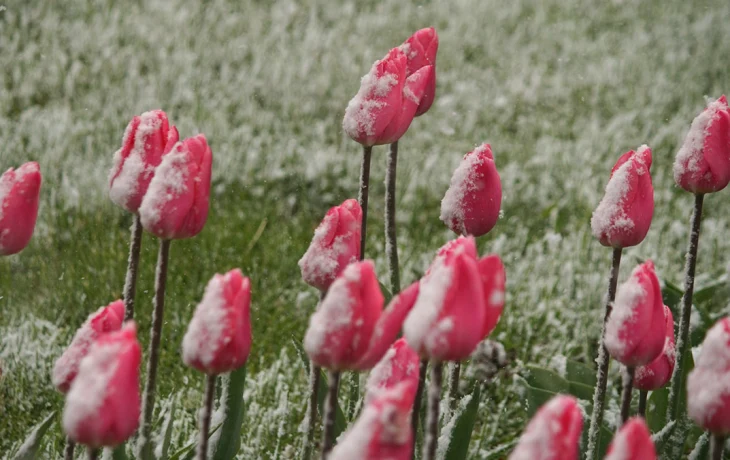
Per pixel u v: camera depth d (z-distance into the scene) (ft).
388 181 18.25
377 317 10.38
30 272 28.48
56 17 46.60
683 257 32.40
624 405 12.96
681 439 17.98
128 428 10.03
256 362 26.68
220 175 35.37
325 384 16.97
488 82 47.37
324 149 38.42
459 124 42.42
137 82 41.16
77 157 34.55
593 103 45.50
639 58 50.08
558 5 59.31
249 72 44.70
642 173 14.65
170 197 12.68
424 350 9.91
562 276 29.94
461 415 15.33
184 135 37.11
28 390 22.99
